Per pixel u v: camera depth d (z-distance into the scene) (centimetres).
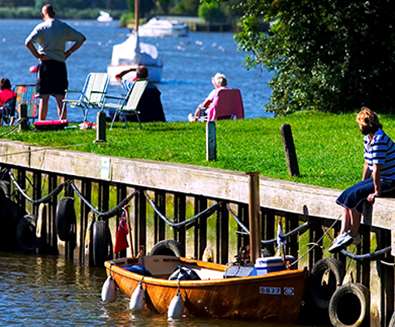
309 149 5216
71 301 4462
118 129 5844
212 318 4153
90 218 5097
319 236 4238
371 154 3934
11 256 5238
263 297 4047
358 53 6938
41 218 5303
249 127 5962
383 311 3984
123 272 4366
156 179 4712
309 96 7038
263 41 7150
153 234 4822
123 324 4172
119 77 6475
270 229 4384
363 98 6975
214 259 4575
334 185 4328
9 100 6362
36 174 5359
